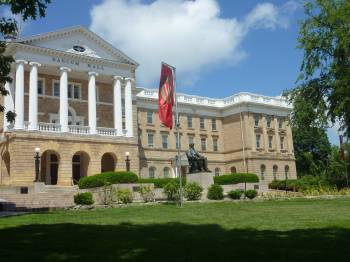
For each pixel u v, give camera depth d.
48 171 52.12
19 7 13.69
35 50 50.69
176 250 11.93
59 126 51.50
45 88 54.50
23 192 41.12
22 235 15.51
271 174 79.06
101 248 12.49
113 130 55.94
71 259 10.92
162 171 72.00
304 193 43.25
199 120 79.25
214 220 20.78
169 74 32.53
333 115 38.84
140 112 71.56
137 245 12.92
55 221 21.00
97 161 53.31
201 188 35.78
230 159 79.88
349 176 62.91
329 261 10.29
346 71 37.34
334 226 17.25
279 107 82.44
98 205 31.06
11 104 50.91
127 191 33.44
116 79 57.31
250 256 10.91
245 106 78.50
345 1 39.16
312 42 39.97
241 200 34.72
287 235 14.95
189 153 39.75
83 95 57.75
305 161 92.75
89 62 55.09
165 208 27.50
